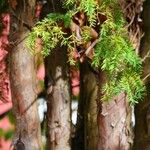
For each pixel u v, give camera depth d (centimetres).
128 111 411
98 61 368
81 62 430
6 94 457
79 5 372
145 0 435
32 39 377
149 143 430
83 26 384
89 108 442
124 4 405
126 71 369
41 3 434
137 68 372
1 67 456
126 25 404
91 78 443
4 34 457
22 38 418
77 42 381
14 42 419
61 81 432
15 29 419
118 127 404
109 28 369
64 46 430
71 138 442
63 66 432
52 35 374
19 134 423
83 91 448
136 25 418
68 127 436
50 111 434
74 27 387
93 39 389
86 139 442
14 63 420
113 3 376
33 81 423
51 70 433
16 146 423
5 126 592
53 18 376
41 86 504
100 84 397
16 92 421
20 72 419
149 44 430
